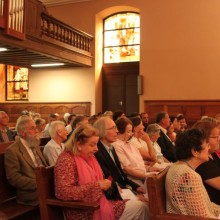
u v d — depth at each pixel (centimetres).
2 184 349
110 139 345
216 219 207
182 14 1034
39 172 260
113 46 1186
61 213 279
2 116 617
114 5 1117
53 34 836
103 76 1195
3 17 641
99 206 254
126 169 372
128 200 288
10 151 351
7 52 791
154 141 536
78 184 263
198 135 232
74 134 275
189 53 1027
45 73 1192
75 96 1155
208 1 1006
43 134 638
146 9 1077
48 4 1185
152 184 223
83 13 1151
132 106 1157
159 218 218
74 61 984
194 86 1020
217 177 255
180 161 237
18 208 336
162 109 1050
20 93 1264
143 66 1077
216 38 998
